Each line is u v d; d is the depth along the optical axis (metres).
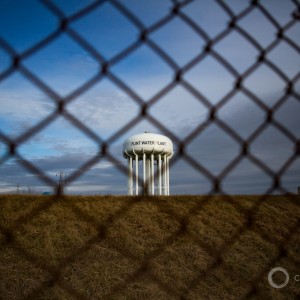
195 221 17.84
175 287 12.73
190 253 15.30
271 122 3.15
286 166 3.35
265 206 19.84
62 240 15.15
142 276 13.09
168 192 20.56
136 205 18.61
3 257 13.61
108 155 2.61
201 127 2.89
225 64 2.83
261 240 17.09
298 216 19.39
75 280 12.66
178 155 2.88
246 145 3.09
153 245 15.62
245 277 13.96
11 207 17.05
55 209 17.12
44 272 12.98
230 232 17.39
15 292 11.94
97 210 17.59
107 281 12.71
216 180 3.05
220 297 12.56
